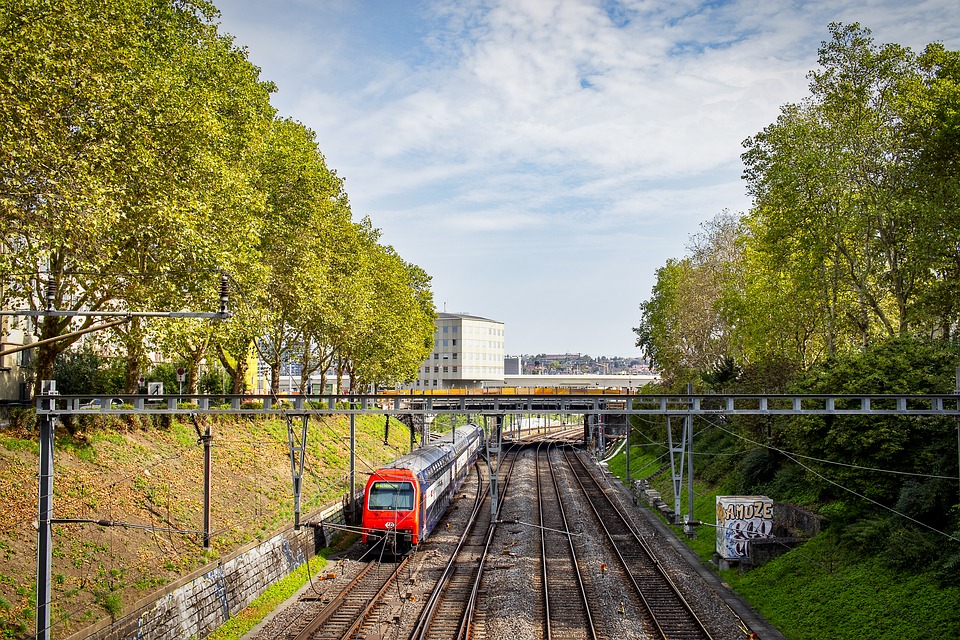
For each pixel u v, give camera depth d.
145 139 20.83
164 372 38.97
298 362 47.53
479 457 69.69
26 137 17.73
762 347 42.94
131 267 21.95
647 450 63.03
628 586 25.22
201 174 22.77
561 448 82.69
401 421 76.50
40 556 16.47
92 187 18.28
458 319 134.88
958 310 30.20
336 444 45.81
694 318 53.69
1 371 27.12
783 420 33.69
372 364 52.84
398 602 23.39
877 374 24.12
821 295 36.41
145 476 25.53
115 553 20.19
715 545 30.11
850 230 32.50
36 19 18.00
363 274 46.53
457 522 38.16
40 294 22.03
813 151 32.03
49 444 17.11
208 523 23.30
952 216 28.28
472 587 25.09
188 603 20.03
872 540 22.58
